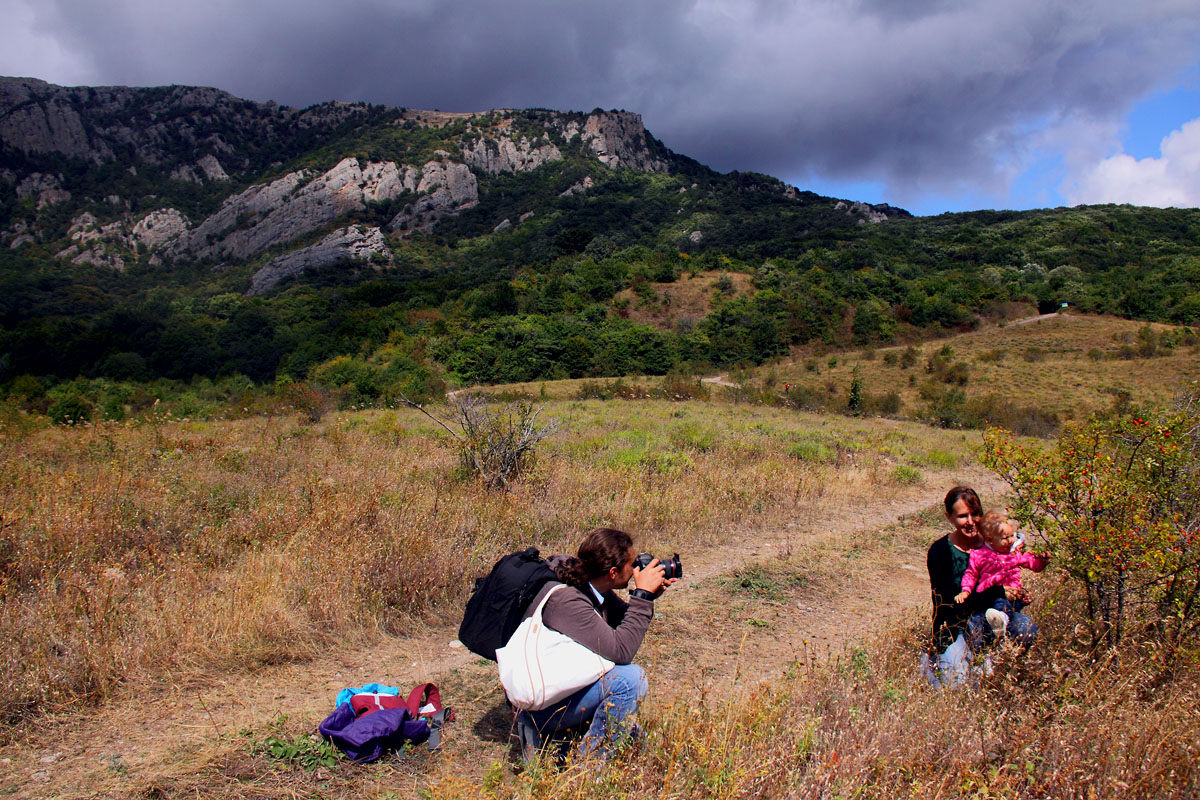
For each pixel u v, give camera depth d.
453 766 2.89
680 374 46.56
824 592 5.72
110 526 5.59
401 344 65.38
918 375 53.97
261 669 3.77
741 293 83.69
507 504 7.28
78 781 2.64
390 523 5.98
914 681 3.28
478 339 62.62
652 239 152.50
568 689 2.61
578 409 27.34
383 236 176.50
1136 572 3.39
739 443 13.74
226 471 8.34
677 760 2.58
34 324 72.06
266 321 80.56
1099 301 72.38
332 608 4.42
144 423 12.42
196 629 3.93
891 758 2.66
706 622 4.87
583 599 2.75
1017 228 121.12
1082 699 3.04
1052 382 48.34
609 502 7.95
